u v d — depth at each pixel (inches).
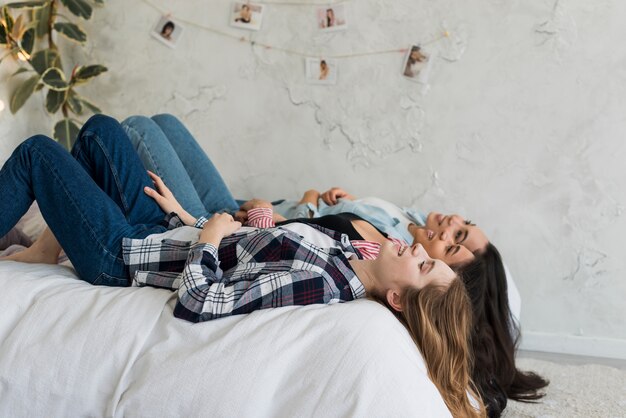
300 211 104.6
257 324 61.9
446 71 119.2
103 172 80.1
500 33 116.1
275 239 70.1
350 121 124.6
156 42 131.0
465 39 117.6
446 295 69.3
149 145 91.7
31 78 119.8
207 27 128.5
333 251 72.8
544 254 117.8
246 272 67.8
